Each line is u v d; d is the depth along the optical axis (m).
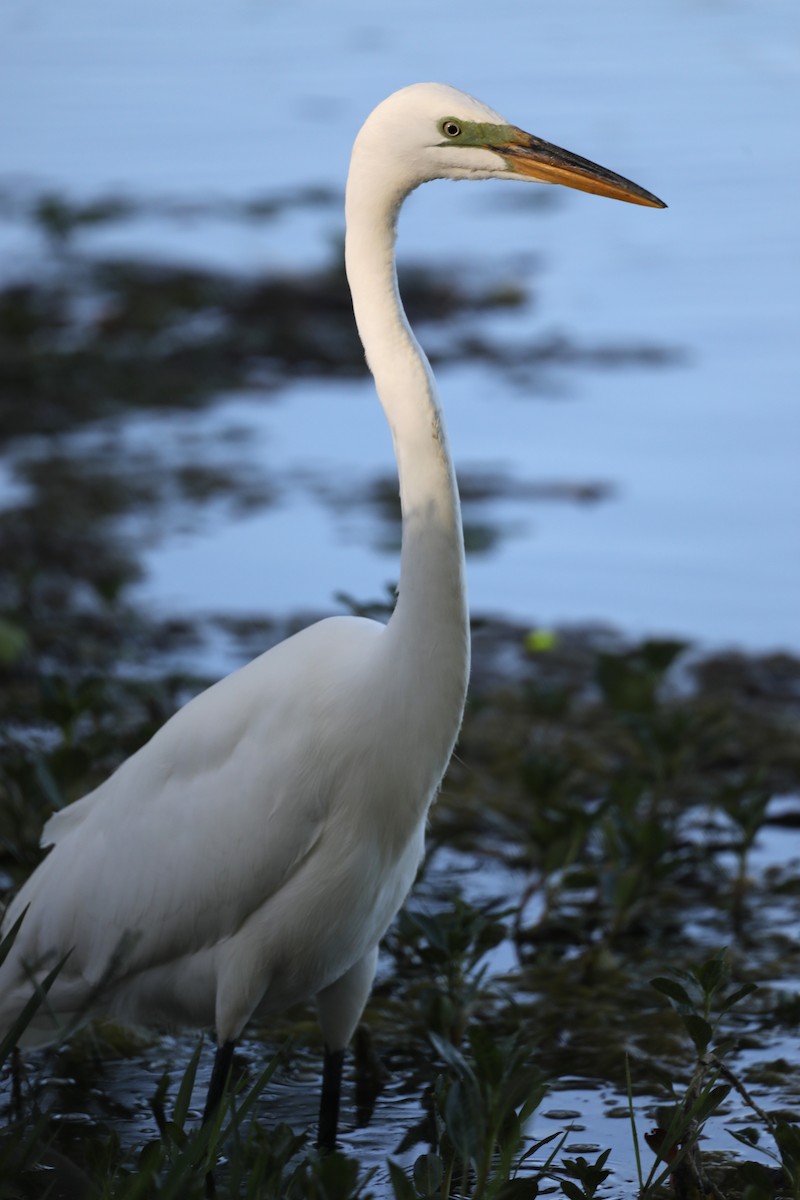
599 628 12.30
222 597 12.98
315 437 17.38
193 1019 6.16
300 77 30.86
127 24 35.44
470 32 34.38
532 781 8.44
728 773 10.06
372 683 5.58
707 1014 5.34
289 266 23.06
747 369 18.14
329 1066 6.09
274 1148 5.11
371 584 13.23
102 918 5.88
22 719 10.20
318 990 5.99
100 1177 5.10
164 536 14.39
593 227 24.69
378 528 14.54
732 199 23.83
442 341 20.09
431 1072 6.75
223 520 14.78
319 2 37.84
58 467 16.31
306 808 5.61
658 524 14.05
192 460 16.59
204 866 5.69
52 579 13.31
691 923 8.20
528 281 22.08
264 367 20.16
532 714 10.92
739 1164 5.82
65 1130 6.20
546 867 7.93
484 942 6.87
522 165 5.71
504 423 16.95
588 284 21.75
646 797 9.52
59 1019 6.17
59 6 37.38
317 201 25.53
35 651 11.60
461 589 5.57
